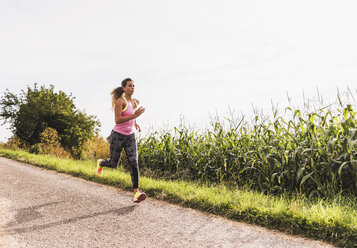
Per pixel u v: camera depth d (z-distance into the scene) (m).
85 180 5.83
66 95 28.02
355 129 3.79
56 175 6.52
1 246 2.62
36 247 2.60
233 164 5.54
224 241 2.66
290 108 4.78
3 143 18.95
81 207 3.88
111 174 5.75
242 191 4.44
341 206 3.29
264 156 4.73
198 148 6.30
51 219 3.40
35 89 26.38
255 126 5.33
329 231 2.68
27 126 22.80
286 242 2.60
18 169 7.57
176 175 6.32
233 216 3.33
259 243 2.59
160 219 3.33
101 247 2.60
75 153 16.42
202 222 3.20
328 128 4.21
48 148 15.51
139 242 2.69
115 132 4.12
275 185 4.63
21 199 4.36
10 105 24.25
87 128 26.33
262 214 3.16
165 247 2.57
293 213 3.03
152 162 7.21
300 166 4.32
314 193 4.03
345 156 3.82
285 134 4.65
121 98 4.07
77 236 2.86
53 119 24.92
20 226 3.17
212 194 4.03
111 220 3.33
